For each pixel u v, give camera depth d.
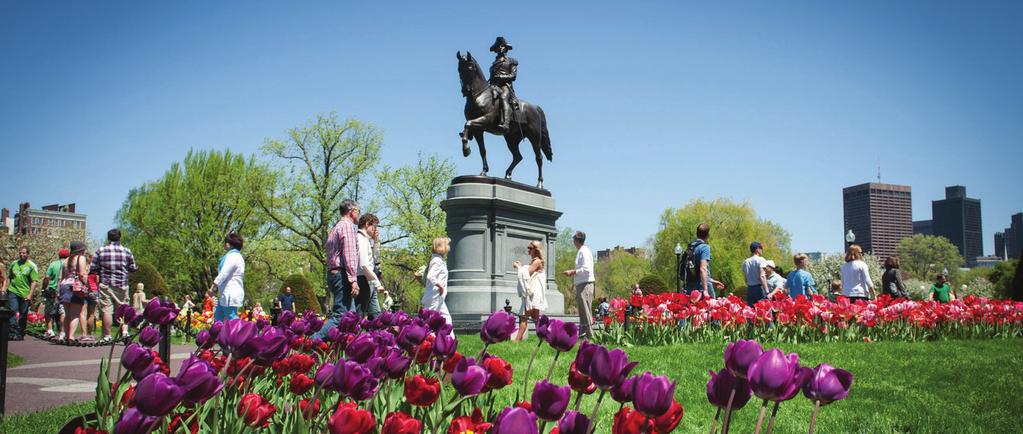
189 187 43.25
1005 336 11.24
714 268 56.44
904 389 6.13
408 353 3.35
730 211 57.88
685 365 7.42
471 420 2.49
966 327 11.31
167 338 4.88
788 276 13.13
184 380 1.94
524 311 11.46
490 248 15.87
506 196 16.27
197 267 42.56
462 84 16.41
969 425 4.79
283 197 39.19
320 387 2.42
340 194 39.84
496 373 2.61
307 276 40.59
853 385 6.31
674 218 59.59
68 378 7.92
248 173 41.91
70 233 48.66
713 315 9.86
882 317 10.52
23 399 6.22
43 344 13.25
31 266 14.30
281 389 3.84
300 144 39.19
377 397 2.98
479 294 15.33
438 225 40.34
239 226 42.94
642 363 7.62
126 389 3.03
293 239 40.00
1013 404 5.41
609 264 86.88
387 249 40.75
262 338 2.44
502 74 17.11
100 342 12.52
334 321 7.34
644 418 1.88
